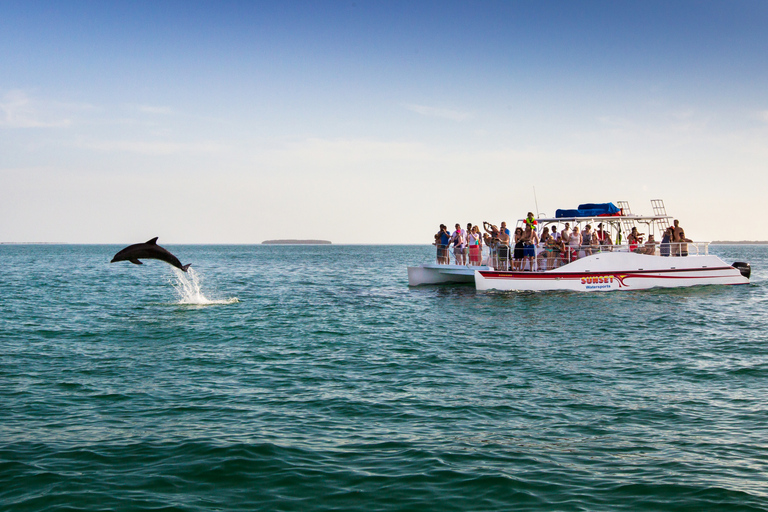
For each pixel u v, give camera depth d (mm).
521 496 6457
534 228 27000
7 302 25016
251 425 8867
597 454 7695
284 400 10250
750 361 13391
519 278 27062
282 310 22562
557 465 7316
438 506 6250
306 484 6770
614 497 6434
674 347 15094
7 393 10570
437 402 10141
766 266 59906
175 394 10625
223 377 11922
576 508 6180
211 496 6473
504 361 13492
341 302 25391
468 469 7188
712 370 12531
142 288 33219
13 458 7480
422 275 32250
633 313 21312
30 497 6398
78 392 10719
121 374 12133
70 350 14617
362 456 7617
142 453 7684
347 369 12680
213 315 21109
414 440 8227
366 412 9547
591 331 17594
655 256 28078
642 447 7941
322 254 144875
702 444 8039
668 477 6930
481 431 8609
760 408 9703
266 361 13453
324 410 9664
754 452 7719
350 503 6316
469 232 28859
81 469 7156
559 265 27250
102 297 27672
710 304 23688
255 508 6191
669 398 10367
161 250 18641
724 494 6473
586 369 12672
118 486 6695
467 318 20312
